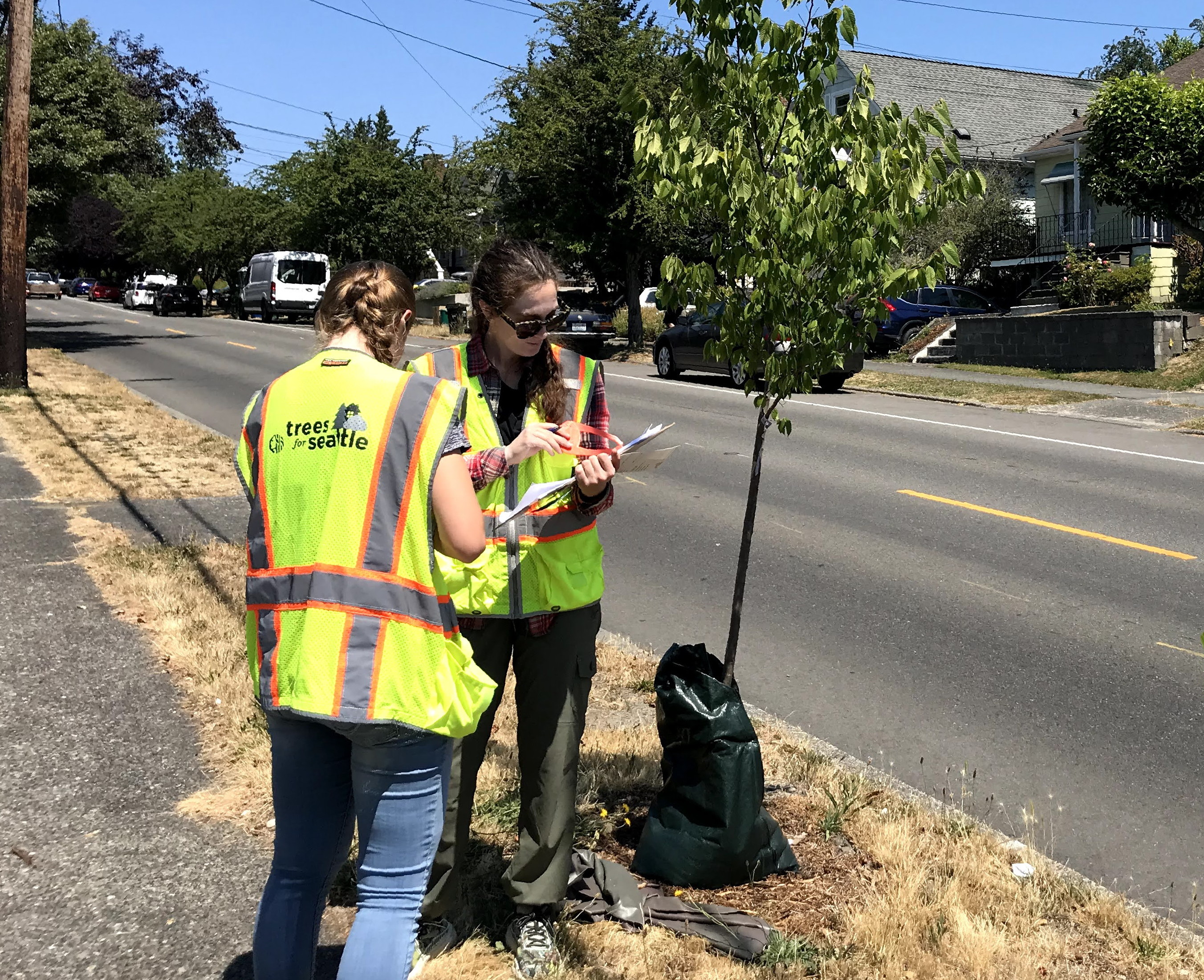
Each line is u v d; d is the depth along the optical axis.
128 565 6.89
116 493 9.27
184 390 18.42
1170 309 21.05
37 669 5.13
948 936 3.21
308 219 41.06
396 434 2.26
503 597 2.93
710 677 3.44
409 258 41.41
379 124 42.38
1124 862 4.05
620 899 3.26
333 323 2.46
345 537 2.24
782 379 3.83
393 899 2.31
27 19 15.65
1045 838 4.20
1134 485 10.88
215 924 3.19
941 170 3.72
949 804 4.42
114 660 5.28
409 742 2.26
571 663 3.00
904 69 38.59
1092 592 7.38
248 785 4.04
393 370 2.36
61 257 77.94
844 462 12.11
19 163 15.84
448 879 3.03
